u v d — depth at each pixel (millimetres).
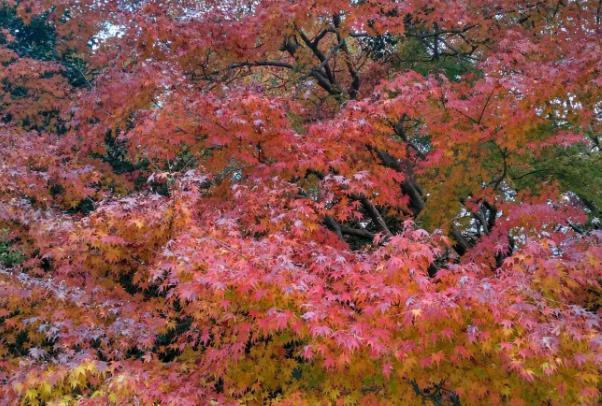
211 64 11289
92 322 6359
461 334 5434
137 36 10070
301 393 6086
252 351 6301
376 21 9945
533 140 8352
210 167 8125
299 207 6863
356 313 5719
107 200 8641
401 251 5812
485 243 7645
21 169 8219
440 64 12625
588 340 4832
